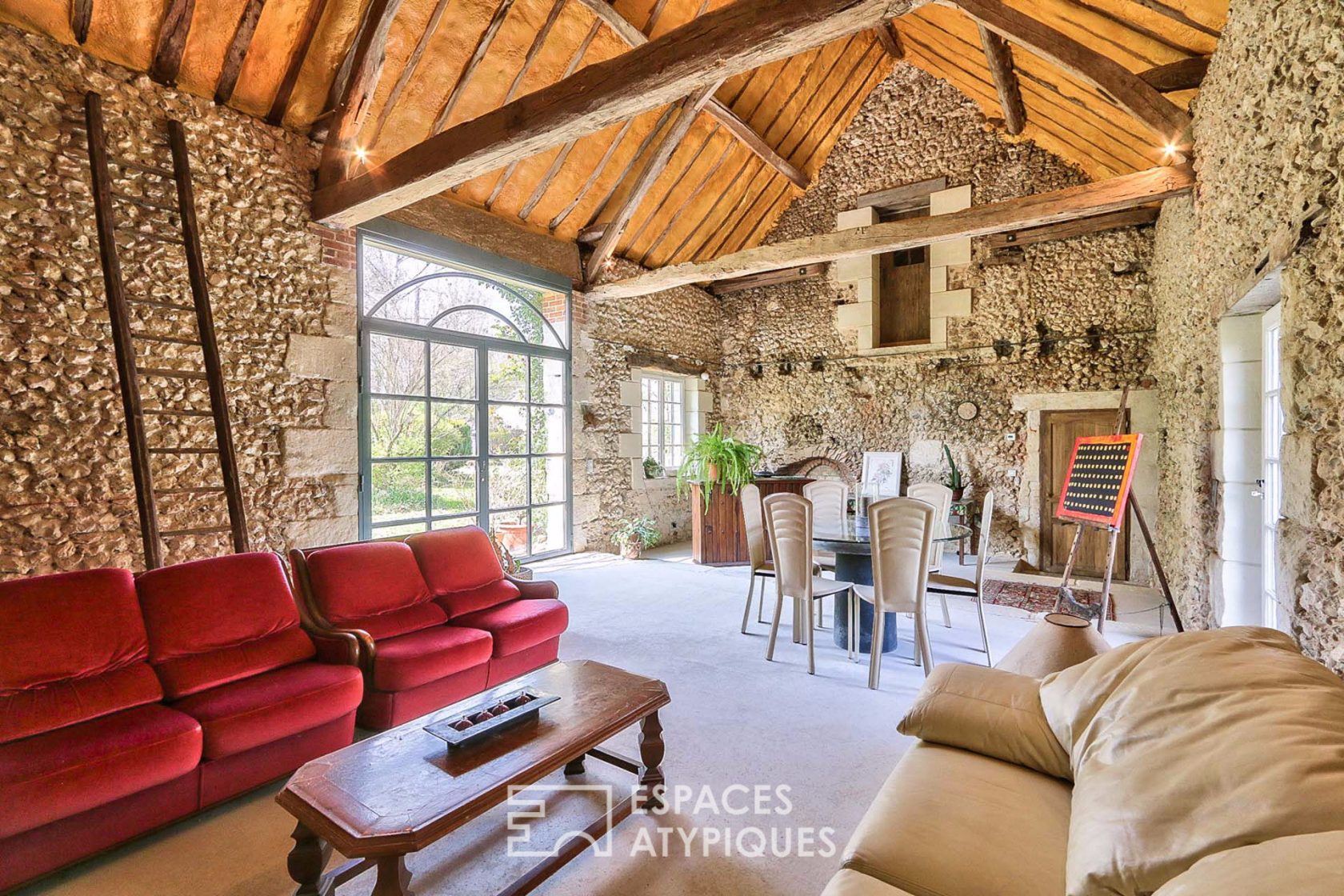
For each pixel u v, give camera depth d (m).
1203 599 3.49
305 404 4.11
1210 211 3.21
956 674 1.76
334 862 1.78
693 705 2.78
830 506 4.75
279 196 3.98
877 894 1.09
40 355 3.04
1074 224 5.99
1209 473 3.40
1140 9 3.32
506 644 2.94
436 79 4.49
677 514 7.77
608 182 6.20
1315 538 1.76
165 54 3.42
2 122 2.94
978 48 5.53
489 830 1.91
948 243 6.73
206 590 2.36
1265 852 0.71
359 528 4.48
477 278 5.56
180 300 3.50
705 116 6.26
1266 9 2.16
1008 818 1.27
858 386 7.41
